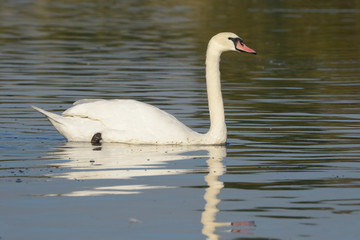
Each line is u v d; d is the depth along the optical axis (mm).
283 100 21219
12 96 21281
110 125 15375
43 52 32000
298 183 12242
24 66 27656
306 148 15125
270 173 12938
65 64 28391
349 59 31344
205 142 15484
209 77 15789
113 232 9625
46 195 11320
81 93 21953
